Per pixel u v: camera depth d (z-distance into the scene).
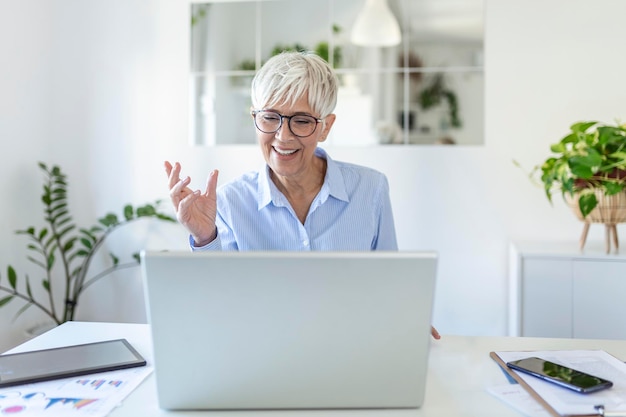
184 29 3.07
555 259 2.40
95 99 3.17
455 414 0.95
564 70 2.78
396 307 0.91
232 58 3.03
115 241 3.19
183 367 0.93
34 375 1.09
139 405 0.99
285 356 0.93
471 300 2.89
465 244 2.89
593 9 2.74
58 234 2.91
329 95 1.43
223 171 3.06
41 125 3.09
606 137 2.22
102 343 1.30
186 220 1.26
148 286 0.90
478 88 2.84
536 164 2.82
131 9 3.12
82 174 3.19
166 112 3.11
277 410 0.96
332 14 2.93
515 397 1.01
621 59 2.73
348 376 0.94
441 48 2.86
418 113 2.89
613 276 2.35
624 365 1.15
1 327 2.76
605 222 2.38
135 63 3.12
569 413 0.92
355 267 0.89
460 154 2.87
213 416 0.94
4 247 2.78
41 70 3.08
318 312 0.91
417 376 0.95
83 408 0.98
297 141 1.41
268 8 2.98
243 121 3.03
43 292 3.07
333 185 1.58
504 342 1.35
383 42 2.90
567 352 1.25
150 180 3.13
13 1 2.84
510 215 2.85
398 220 2.93
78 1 3.15
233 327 0.91
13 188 2.85
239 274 0.89
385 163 2.92
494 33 2.82
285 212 1.58
